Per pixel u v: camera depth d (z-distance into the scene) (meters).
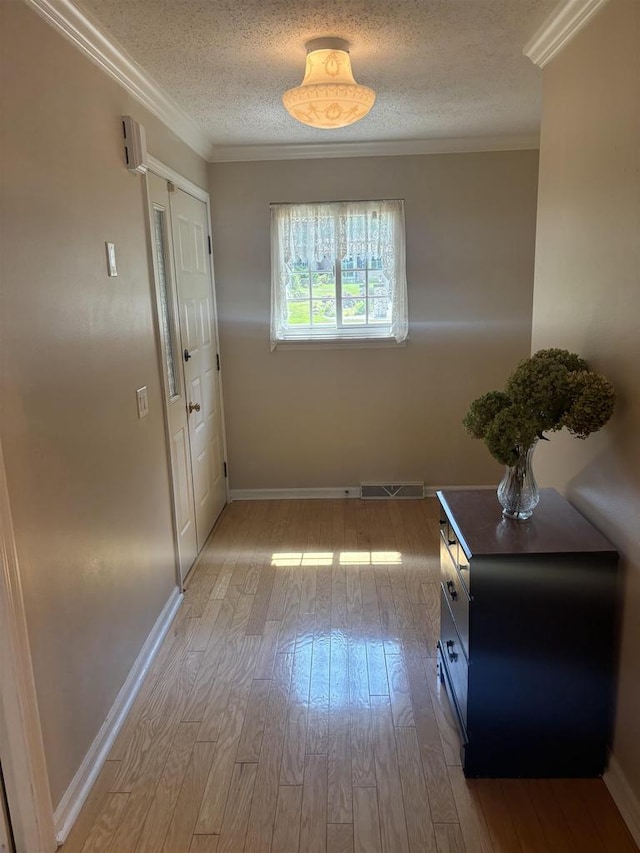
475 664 1.86
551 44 2.18
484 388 4.31
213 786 1.93
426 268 4.15
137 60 2.34
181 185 3.30
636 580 1.72
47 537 1.71
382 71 2.58
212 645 2.70
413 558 3.52
